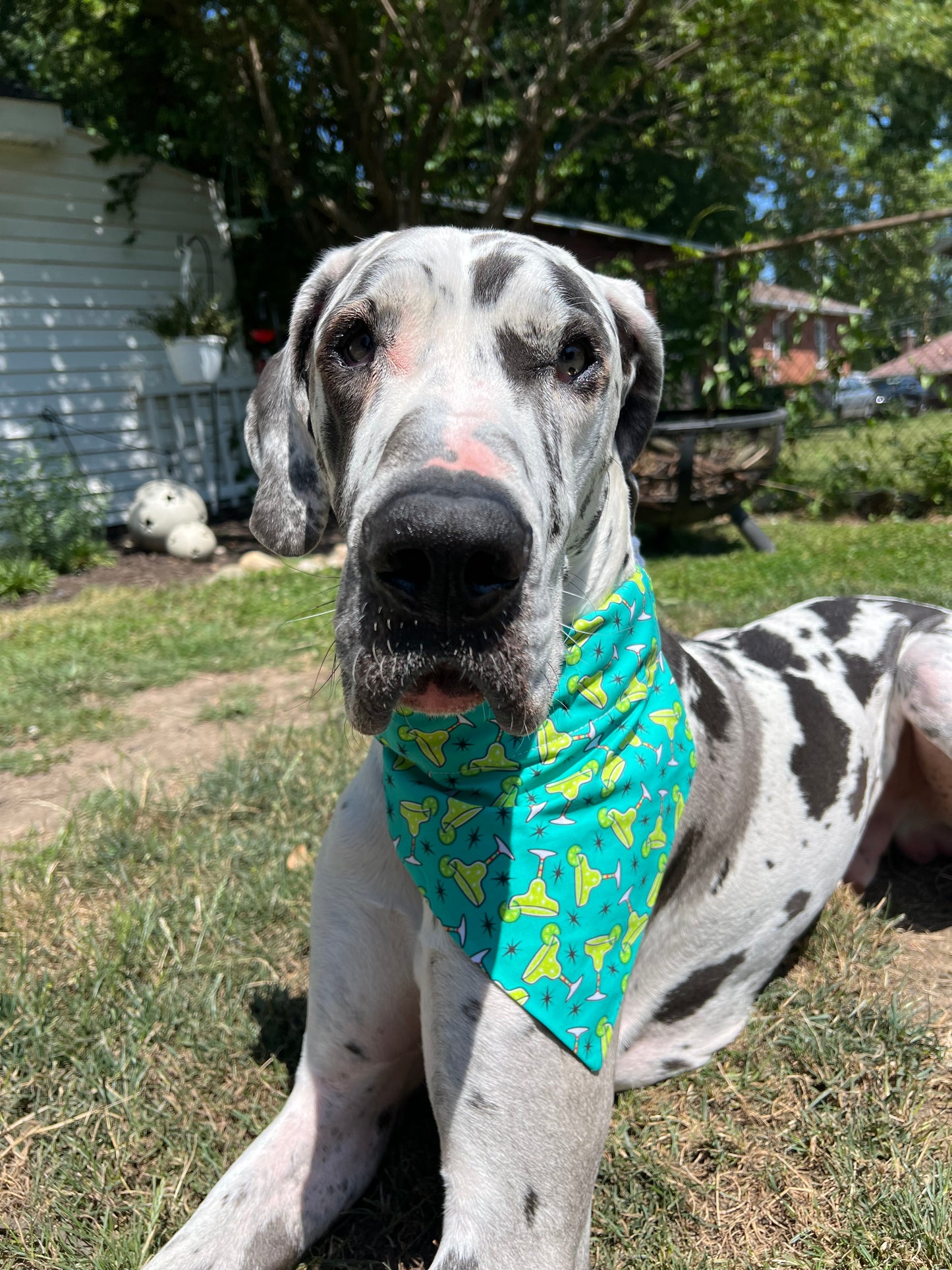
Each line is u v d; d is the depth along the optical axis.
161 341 2.95
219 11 2.55
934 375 2.65
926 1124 0.58
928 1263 0.49
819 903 0.72
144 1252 0.51
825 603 0.87
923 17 4.56
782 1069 0.63
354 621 0.42
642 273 2.64
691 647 0.75
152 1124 0.60
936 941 0.78
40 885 0.86
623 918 0.53
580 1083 0.49
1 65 4.25
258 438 0.69
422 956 0.53
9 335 2.76
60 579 2.35
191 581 2.33
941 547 2.15
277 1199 0.51
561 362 0.52
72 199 2.85
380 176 2.83
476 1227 0.46
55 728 1.29
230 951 0.76
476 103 3.17
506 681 0.42
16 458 2.62
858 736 0.75
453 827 0.52
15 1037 0.66
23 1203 0.55
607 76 2.71
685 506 2.25
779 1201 0.54
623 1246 0.52
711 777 0.64
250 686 1.45
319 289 0.64
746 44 2.85
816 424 2.81
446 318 0.50
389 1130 0.58
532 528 0.43
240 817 1.00
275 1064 0.65
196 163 3.30
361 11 2.52
